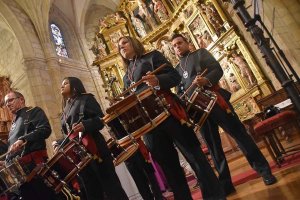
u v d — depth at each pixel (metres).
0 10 13.93
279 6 5.46
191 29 12.38
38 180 3.19
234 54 10.55
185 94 3.46
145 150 4.04
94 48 15.67
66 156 3.02
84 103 3.21
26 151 3.22
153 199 4.25
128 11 15.55
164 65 2.71
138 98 2.62
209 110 3.04
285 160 4.32
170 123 2.61
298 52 5.34
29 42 14.17
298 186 2.51
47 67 14.45
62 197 3.43
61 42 16.53
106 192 3.05
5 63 14.84
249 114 9.95
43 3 15.20
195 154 2.60
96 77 17.08
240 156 7.80
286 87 2.38
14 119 3.75
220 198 2.52
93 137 3.07
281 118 4.18
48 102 13.30
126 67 3.22
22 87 13.67
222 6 10.76
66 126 3.39
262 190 2.93
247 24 2.52
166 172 2.68
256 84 9.78
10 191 3.13
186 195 2.63
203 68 3.64
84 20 18.20
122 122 2.72
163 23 13.40
